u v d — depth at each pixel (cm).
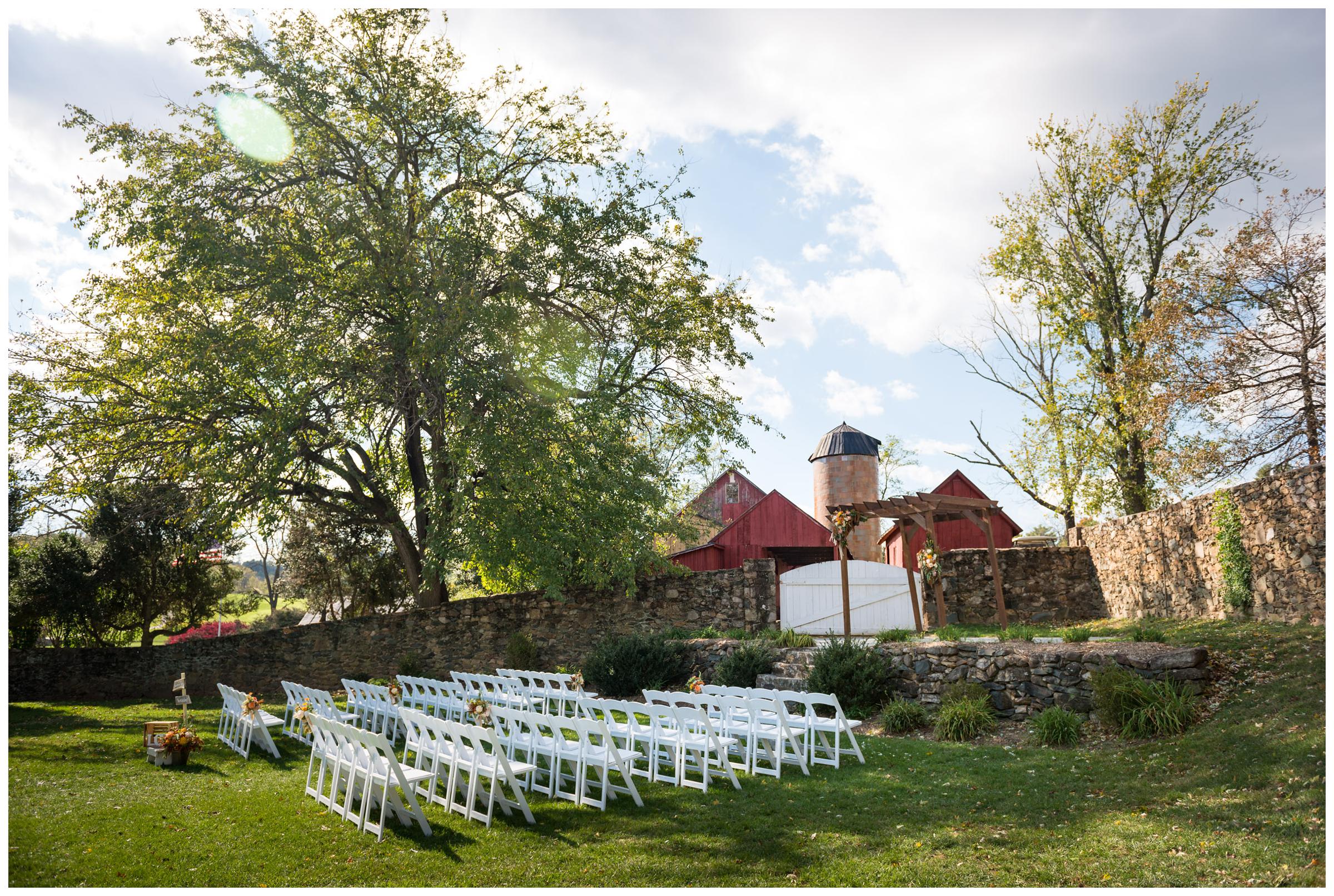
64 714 1285
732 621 1683
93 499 1564
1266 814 536
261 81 1459
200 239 1319
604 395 1521
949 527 2392
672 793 705
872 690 1111
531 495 1416
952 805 643
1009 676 1018
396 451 1738
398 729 1012
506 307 1445
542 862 529
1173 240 1909
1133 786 657
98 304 1550
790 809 646
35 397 1436
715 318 1755
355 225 1429
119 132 1403
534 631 1692
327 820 627
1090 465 1897
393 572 2056
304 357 1368
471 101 1609
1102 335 1952
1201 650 887
